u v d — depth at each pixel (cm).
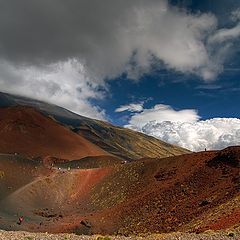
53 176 13788
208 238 3619
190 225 6669
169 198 9612
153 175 12094
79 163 18188
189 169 11100
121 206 10656
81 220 10031
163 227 7906
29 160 14712
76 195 13025
